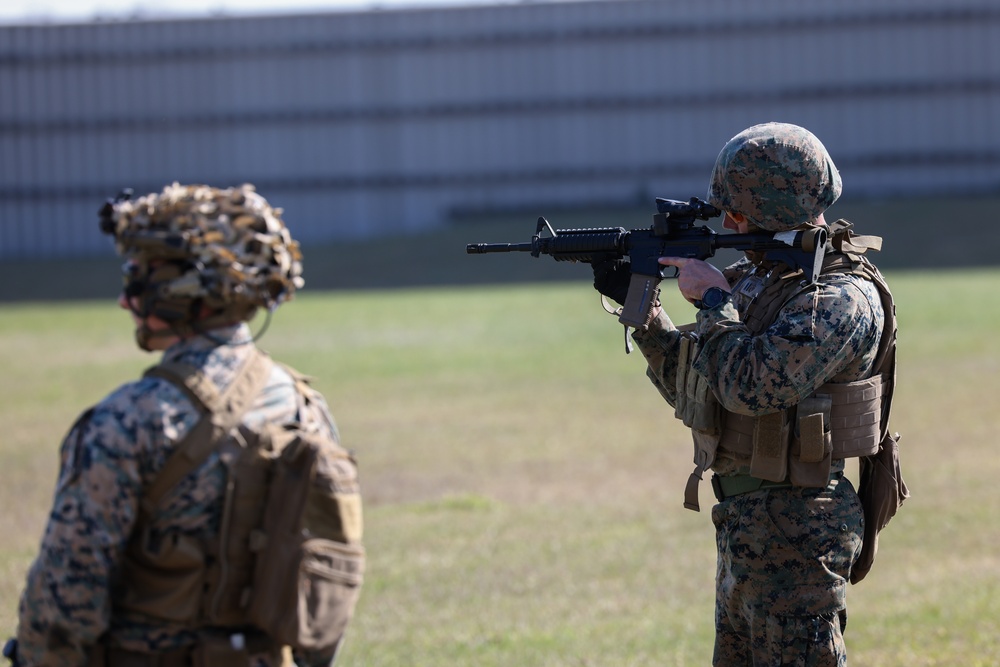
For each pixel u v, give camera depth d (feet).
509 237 333.21
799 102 363.35
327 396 114.32
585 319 179.73
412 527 63.98
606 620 46.37
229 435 19.04
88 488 18.25
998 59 356.18
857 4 358.23
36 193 377.09
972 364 120.06
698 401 26.04
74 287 292.40
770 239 25.53
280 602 18.52
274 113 374.84
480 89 372.99
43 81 374.22
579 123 371.15
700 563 55.06
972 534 57.88
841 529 25.46
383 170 376.89
